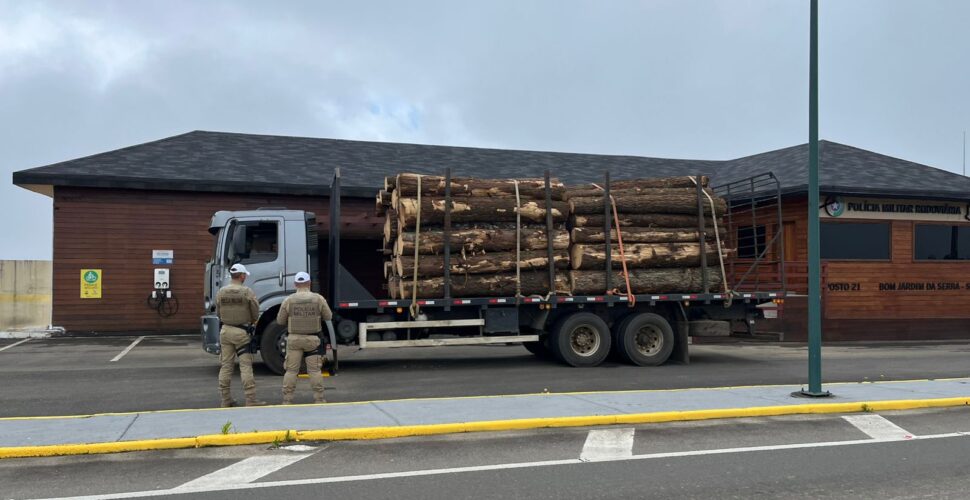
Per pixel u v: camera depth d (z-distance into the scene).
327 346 12.95
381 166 23.56
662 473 6.63
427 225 13.41
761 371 13.64
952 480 6.43
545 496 5.94
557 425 8.58
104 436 7.66
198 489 6.12
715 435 8.23
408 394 10.91
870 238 21.91
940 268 22.30
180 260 20.62
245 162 22.31
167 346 17.72
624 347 14.24
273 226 12.84
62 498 5.86
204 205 20.80
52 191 21.41
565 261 14.01
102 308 20.19
